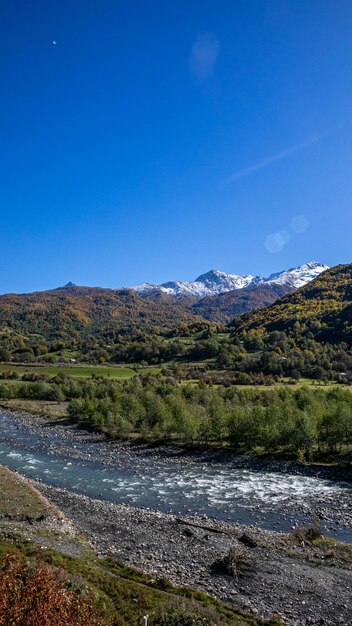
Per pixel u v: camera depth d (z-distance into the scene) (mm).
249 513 44188
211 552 33094
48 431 93000
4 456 70188
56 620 13398
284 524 40938
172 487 53844
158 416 87625
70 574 25656
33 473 60000
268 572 29703
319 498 48812
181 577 28844
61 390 142625
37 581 14969
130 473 60688
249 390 113000
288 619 24016
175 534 37062
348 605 25641
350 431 66688
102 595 23750
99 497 49656
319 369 153875
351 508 45188
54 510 42156
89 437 86562
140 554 32531
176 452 73375
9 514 39656
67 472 60844
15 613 13008
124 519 40969
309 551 33562
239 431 75188
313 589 27453
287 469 61938
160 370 180750
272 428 70500
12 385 149625
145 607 23125
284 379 150000
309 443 66688
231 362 182625
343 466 61438
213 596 26312
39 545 31344
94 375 167625
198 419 82438
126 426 86438
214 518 42625
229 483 55594
